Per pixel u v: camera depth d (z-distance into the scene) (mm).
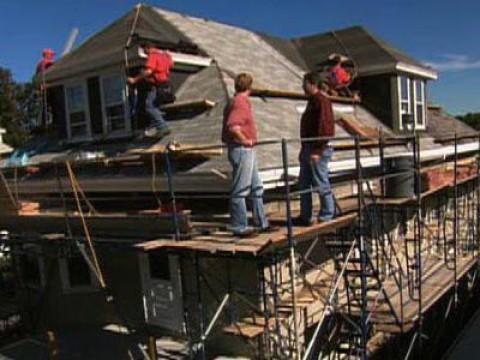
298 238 8273
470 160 20438
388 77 17797
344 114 16094
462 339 13953
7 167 13398
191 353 10062
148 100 11883
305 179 8938
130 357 11188
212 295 10977
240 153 8328
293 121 12906
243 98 8312
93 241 10438
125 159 10781
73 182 10898
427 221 17422
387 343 12227
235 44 16453
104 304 13875
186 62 13133
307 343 10867
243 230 8586
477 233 17156
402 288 12141
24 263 15477
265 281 9758
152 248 8422
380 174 11648
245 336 8664
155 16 15531
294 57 19062
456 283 13930
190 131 11586
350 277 12234
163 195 11500
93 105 13766
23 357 12352
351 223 10094
